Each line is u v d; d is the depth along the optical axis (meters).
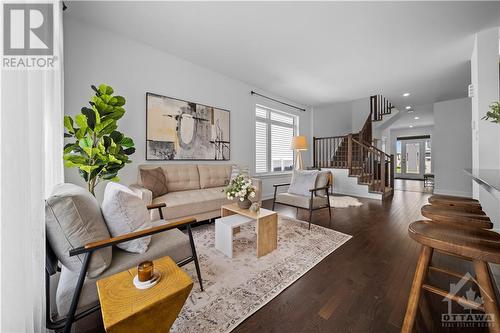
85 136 2.01
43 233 0.93
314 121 6.80
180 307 0.93
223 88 4.21
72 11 2.38
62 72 2.07
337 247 2.26
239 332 1.17
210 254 2.09
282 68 3.90
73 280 1.08
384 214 3.61
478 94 2.73
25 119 0.82
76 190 1.18
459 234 1.00
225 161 4.27
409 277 1.69
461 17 2.44
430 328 1.18
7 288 0.74
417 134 10.59
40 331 0.91
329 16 2.45
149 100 3.16
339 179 5.62
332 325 1.21
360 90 5.06
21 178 0.79
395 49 3.18
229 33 2.82
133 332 0.80
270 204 4.46
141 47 3.08
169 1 2.23
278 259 1.99
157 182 2.80
